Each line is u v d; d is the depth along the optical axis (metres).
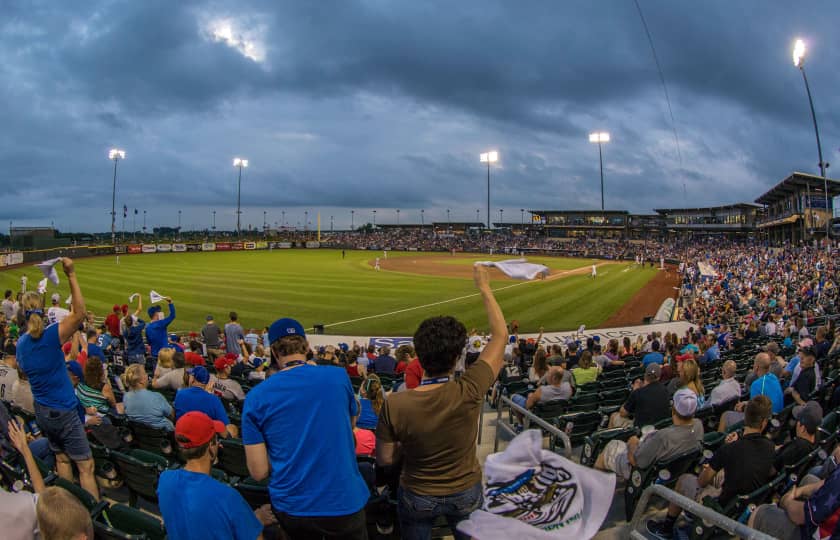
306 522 3.19
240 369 13.62
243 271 55.69
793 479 5.26
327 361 13.13
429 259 83.75
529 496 2.84
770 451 4.96
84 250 74.00
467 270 60.19
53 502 2.88
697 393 8.07
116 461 5.71
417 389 3.13
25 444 4.30
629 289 44.22
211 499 3.17
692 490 5.50
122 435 7.05
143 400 6.83
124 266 59.75
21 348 5.27
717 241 107.25
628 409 7.50
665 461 5.40
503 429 9.07
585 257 96.44
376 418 6.21
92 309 31.39
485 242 123.81
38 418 5.43
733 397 8.52
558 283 48.19
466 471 3.16
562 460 2.92
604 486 2.80
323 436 3.18
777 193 74.88
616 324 29.12
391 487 4.84
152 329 14.39
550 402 8.52
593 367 12.00
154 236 150.00
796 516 3.76
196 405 5.89
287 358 3.49
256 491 4.95
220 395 9.30
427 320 3.22
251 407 3.20
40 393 5.35
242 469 6.14
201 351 15.20
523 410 6.87
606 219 129.75
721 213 113.88
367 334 25.98
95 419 6.62
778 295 30.59
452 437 3.05
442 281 48.03
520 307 33.97
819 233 65.19
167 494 3.23
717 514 3.55
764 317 23.66
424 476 3.11
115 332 19.20
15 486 4.70
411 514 3.16
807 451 5.70
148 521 4.11
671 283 49.47
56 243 84.31
